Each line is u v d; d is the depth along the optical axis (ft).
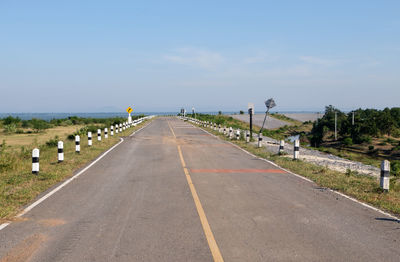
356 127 166.50
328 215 22.31
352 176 38.40
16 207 23.73
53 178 34.12
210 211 22.94
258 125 234.38
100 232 18.61
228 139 86.79
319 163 50.88
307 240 17.60
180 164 45.29
